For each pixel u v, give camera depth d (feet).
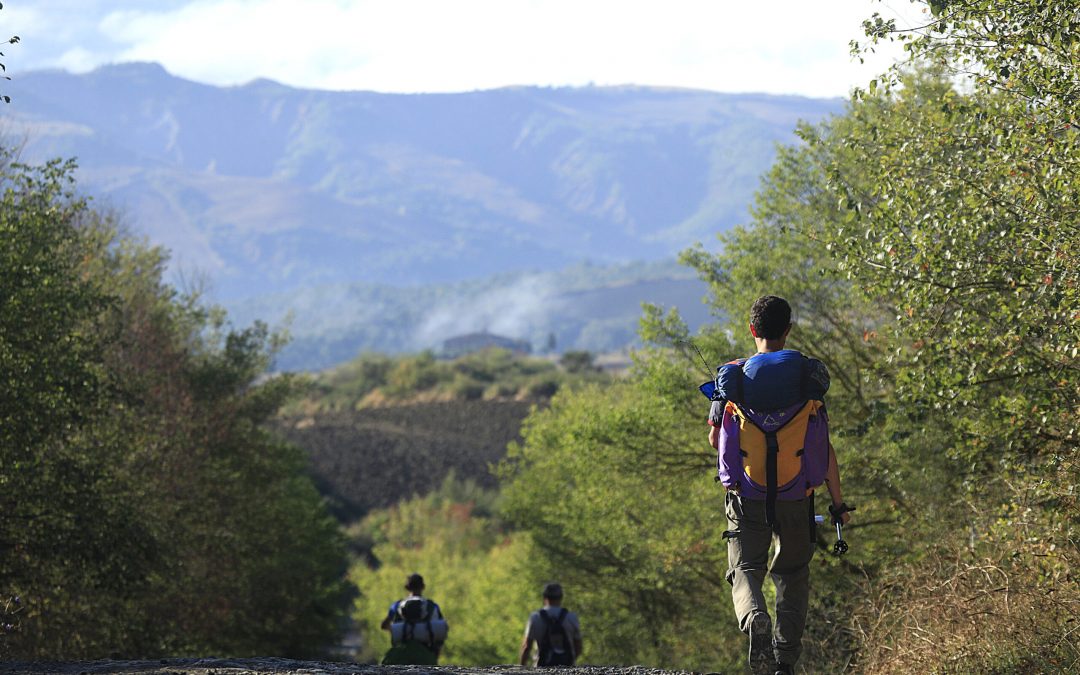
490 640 254.88
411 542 511.40
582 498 135.74
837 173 67.46
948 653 54.08
